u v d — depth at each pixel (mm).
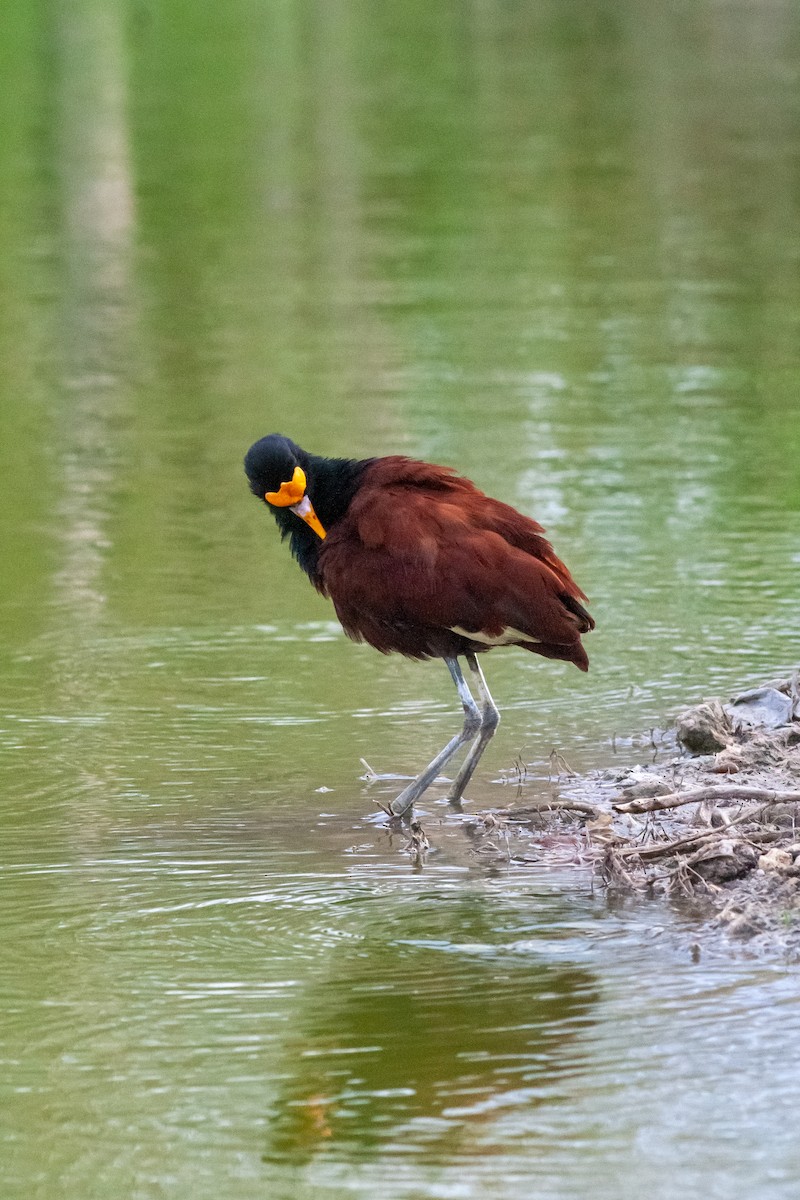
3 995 8516
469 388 21297
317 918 9328
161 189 33688
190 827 10617
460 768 11430
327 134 38438
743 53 47781
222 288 26688
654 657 13383
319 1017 8203
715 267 27328
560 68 46562
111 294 26516
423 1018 8156
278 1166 7027
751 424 19656
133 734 12164
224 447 19266
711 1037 7855
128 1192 6887
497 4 57938
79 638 14078
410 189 33250
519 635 10734
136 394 21516
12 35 51938
